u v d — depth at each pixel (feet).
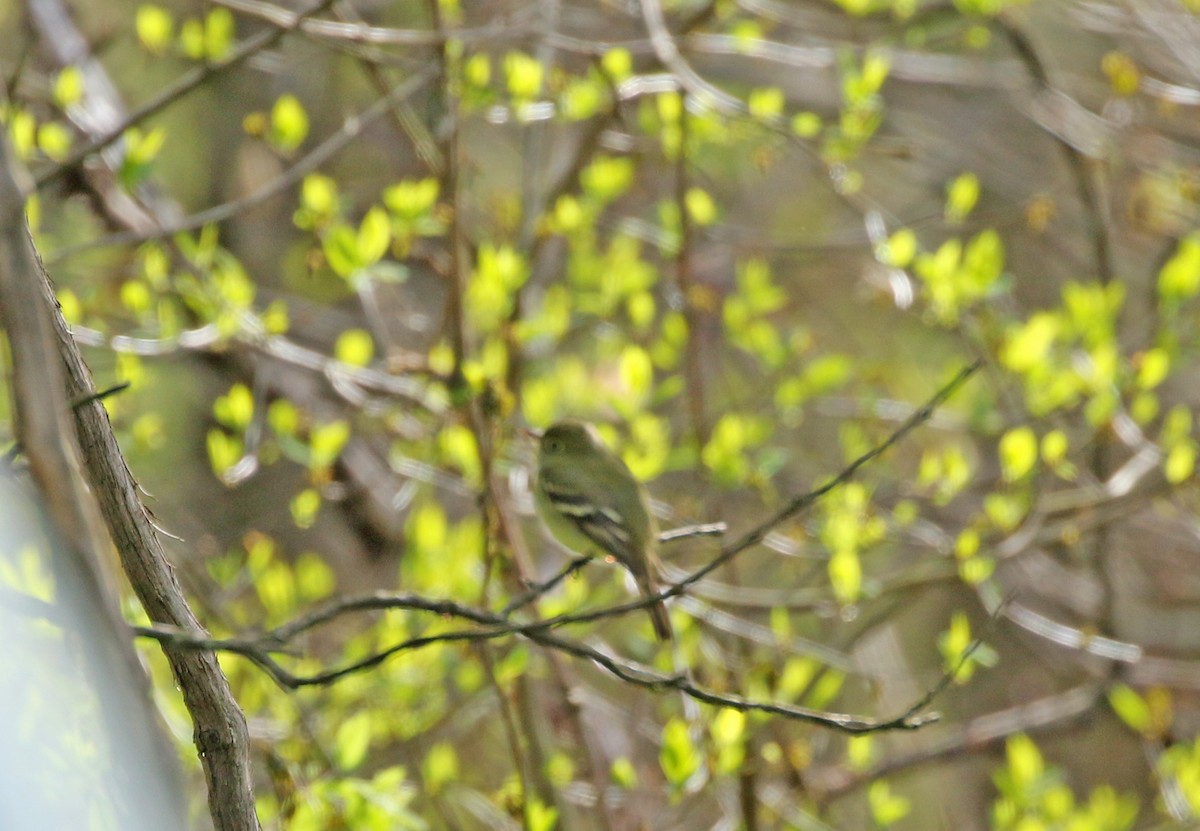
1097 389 39.70
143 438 38.24
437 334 38.83
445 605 18.90
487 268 38.09
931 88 60.34
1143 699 44.04
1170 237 51.98
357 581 46.78
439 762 35.76
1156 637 55.72
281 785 29.66
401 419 40.06
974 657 35.63
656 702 41.68
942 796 53.57
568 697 36.99
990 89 55.52
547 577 43.86
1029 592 52.95
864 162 61.16
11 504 17.38
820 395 44.06
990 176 60.49
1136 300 57.26
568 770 36.76
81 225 43.47
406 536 39.75
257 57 42.37
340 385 38.78
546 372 44.24
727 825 35.83
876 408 43.83
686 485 46.62
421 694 37.19
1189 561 56.90
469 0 51.06
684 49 44.91
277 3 51.21
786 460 42.98
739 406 45.65
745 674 34.99
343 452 45.73
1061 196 58.54
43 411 14.37
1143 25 53.78
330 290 53.16
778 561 47.65
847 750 43.91
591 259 43.50
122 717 14.73
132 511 19.65
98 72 45.80
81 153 35.45
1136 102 52.65
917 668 57.36
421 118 50.70
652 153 45.19
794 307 56.65
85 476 19.30
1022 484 39.01
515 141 56.44
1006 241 59.47
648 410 46.52
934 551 44.80
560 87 40.70
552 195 43.19
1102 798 39.24
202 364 46.50
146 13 39.99
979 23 46.52
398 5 56.54
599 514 33.09
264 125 38.63
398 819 30.12
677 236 43.42
